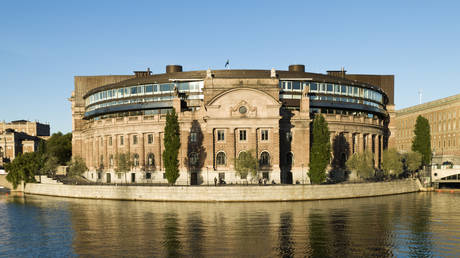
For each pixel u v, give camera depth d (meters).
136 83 98.06
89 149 106.62
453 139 132.00
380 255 40.56
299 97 94.25
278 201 71.94
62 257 41.53
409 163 98.94
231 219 56.03
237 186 71.81
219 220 55.47
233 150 82.94
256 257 40.09
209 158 82.81
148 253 41.75
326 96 96.56
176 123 78.50
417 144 107.00
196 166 85.69
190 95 94.25
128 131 93.25
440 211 62.38
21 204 76.62
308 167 84.94
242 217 57.28
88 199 80.44
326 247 43.09
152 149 91.19
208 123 82.88
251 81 87.19
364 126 97.56
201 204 69.25
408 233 48.59
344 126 93.75
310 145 87.38
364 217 57.56
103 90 103.75
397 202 71.88
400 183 88.25
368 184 80.50
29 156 105.00
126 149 93.62
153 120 90.38
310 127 87.81
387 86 121.81
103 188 79.62
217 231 49.66
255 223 53.53
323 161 78.19
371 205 67.81
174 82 95.25
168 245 44.28
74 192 84.69
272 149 83.50
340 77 111.69
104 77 119.25
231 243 44.69
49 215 63.09
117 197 77.56
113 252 42.41
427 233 48.59
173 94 94.25
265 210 62.53
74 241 47.00
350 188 77.56
